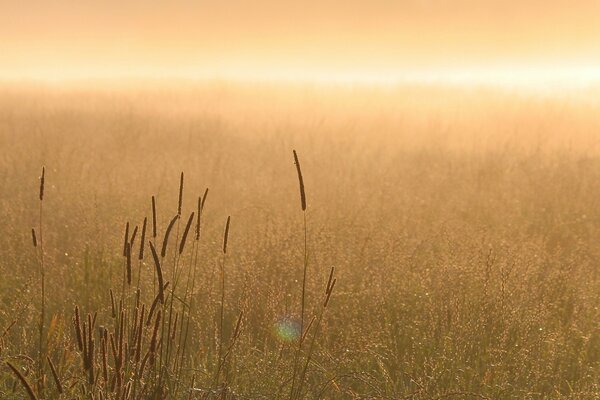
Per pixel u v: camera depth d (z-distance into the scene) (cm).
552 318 1469
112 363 1160
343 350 1261
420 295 1465
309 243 1680
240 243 1750
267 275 1589
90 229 1834
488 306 1368
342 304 1459
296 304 1445
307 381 1146
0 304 1377
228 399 1049
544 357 1273
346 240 1814
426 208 2314
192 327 1334
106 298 1397
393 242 1727
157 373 988
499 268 1538
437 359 1223
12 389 991
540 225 2216
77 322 877
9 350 1150
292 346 1226
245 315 1315
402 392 1160
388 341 1314
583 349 1337
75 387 976
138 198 2233
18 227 1931
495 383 1164
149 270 1487
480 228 2061
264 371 1109
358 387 1179
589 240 2119
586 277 1680
